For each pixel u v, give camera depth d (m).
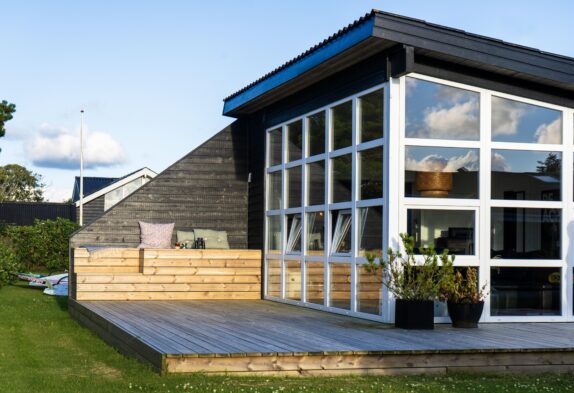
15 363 6.72
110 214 13.06
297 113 11.24
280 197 11.98
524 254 8.97
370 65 9.03
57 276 15.10
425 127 8.71
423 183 8.63
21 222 31.41
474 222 8.79
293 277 11.28
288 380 5.91
